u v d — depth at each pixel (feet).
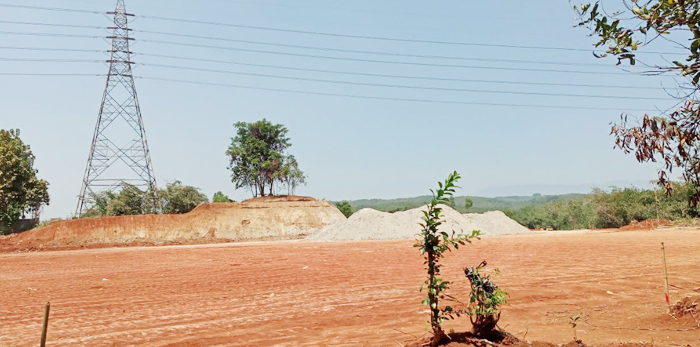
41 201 225.35
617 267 64.08
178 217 205.05
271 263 86.17
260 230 210.38
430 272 21.75
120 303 46.78
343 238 169.58
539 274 59.00
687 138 13.83
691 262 66.80
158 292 53.67
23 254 133.80
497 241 129.49
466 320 34.24
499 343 22.20
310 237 179.11
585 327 30.09
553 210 314.76
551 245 110.01
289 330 33.42
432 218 21.30
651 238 122.31
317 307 42.11
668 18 12.71
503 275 58.85
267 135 264.11
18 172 215.10
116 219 192.85
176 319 38.58
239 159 258.98
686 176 15.17
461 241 20.99
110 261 100.68
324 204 241.76
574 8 14.28
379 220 178.70
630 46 13.61
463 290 48.16
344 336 30.86
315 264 81.97
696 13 12.35
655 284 48.21
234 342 30.63
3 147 208.03
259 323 36.22
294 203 232.32
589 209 274.98
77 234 181.88
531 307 38.27
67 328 35.99
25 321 38.86
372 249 115.75
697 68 12.99
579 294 43.70
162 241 181.88
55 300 49.42
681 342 25.05
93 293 54.03
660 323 29.81
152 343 31.04
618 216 225.76
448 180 20.79
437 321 21.79
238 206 219.82
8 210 204.03
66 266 92.02
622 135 16.07
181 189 260.62
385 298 45.80
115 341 31.78
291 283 58.49
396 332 31.37
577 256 81.97
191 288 56.24
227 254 112.16
